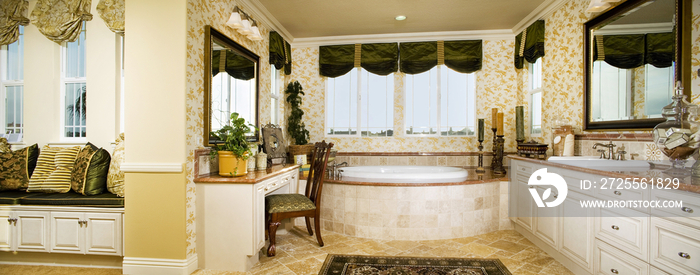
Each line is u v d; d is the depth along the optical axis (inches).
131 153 91.9
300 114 177.2
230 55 117.0
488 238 123.6
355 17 152.3
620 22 99.6
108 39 128.0
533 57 149.0
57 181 104.3
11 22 133.8
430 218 122.8
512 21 156.9
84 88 135.9
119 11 121.0
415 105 181.0
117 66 128.1
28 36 135.5
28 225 96.7
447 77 179.3
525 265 98.2
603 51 106.8
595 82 110.5
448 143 177.6
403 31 172.4
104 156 104.1
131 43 92.1
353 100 185.5
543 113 145.5
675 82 81.7
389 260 102.6
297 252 110.2
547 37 142.2
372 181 131.8
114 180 99.3
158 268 90.8
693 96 78.2
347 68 180.5
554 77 136.6
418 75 180.7
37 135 134.2
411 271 94.3
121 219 94.7
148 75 91.5
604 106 106.7
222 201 94.9
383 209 123.9
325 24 161.3
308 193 128.7
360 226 126.6
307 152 166.4
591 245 84.0
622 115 98.8
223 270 95.2
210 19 104.9
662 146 75.9
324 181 134.3
